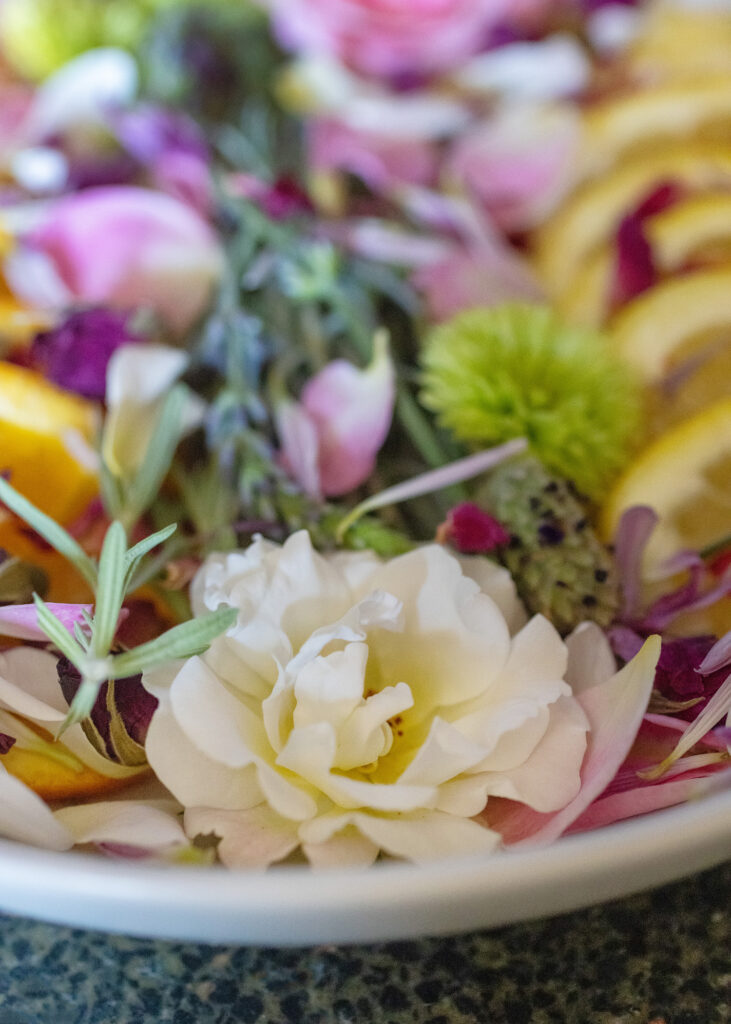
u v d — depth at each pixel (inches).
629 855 10.5
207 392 14.4
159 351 13.5
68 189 16.1
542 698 11.3
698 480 13.3
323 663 11.3
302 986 11.8
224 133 17.0
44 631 11.3
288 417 13.6
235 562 11.7
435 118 16.8
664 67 17.6
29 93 17.3
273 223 15.2
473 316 14.0
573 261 15.6
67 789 11.6
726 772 11.2
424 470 13.8
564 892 10.6
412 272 15.2
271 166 16.7
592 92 17.4
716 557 12.9
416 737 11.8
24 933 12.1
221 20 17.4
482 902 10.5
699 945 11.9
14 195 15.9
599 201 15.7
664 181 15.5
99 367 13.7
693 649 12.0
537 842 11.0
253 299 14.9
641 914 12.1
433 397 13.5
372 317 14.8
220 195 15.4
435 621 11.7
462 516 12.5
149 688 11.4
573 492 13.1
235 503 13.3
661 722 11.7
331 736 11.1
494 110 17.3
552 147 16.4
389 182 16.0
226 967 11.9
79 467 13.2
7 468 13.0
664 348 14.3
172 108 17.2
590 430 13.2
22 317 14.2
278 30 17.6
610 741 11.4
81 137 16.4
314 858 11.0
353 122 16.9
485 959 11.9
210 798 11.3
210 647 11.5
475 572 12.2
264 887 10.5
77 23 17.4
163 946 12.0
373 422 13.5
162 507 13.6
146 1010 11.7
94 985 11.8
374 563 12.0
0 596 12.3
